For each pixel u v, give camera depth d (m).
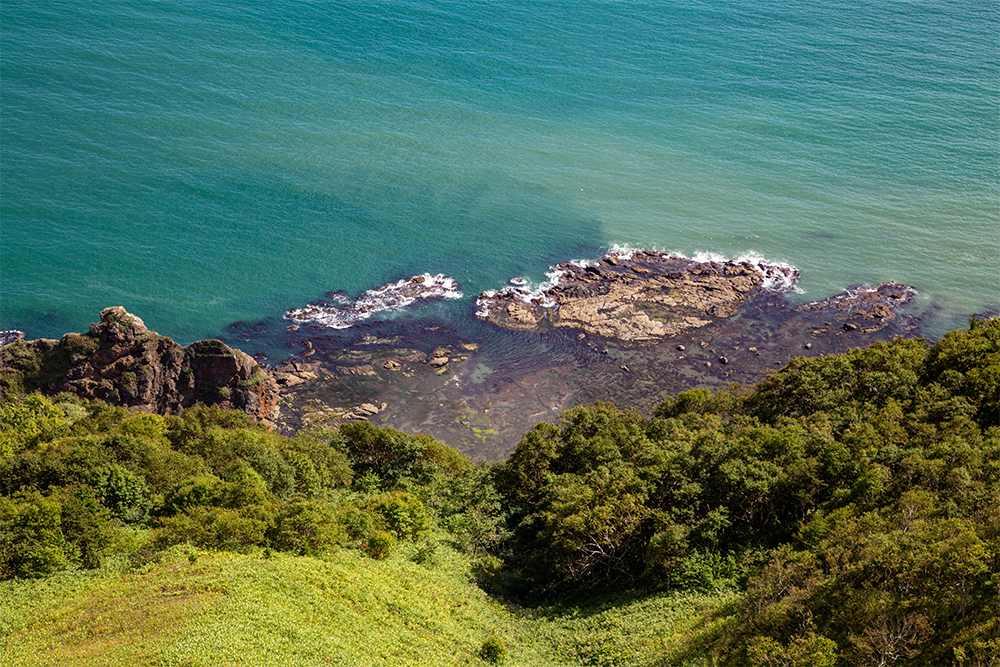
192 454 78.44
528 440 85.44
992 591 43.97
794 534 61.31
